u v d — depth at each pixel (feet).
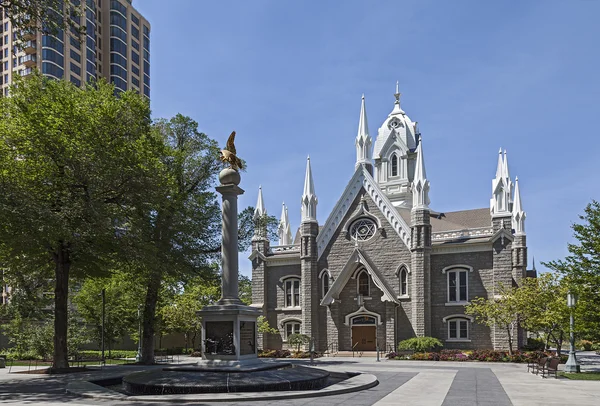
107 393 66.80
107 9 419.54
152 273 117.50
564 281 115.96
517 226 171.22
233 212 87.56
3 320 179.93
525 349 161.38
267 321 197.16
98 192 102.83
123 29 425.69
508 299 146.20
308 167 194.90
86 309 175.52
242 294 251.39
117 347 217.15
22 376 96.84
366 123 195.62
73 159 96.99
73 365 126.82
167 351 208.64
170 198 120.57
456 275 169.89
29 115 98.17
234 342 79.97
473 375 100.68
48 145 97.66
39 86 110.01
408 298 172.76
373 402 62.49
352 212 188.03
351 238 186.80
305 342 175.42
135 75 439.22
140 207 108.68
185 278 127.65
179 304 193.57
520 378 94.73
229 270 85.46
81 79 370.73
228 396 63.82
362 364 132.77
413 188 175.73
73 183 100.94
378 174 241.76
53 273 129.29
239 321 80.69
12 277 132.67
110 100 110.11
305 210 192.85
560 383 86.12
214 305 82.94
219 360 80.07
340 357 165.37
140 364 130.11
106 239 104.58
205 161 137.49
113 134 105.50
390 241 179.11
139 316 156.15
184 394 66.59
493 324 158.61
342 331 181.68
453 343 166.71
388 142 239.09
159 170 110.52
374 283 178.29
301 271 191.42
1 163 97.25
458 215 216.54
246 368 76.74
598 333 105.81
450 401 63.67
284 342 194.59
